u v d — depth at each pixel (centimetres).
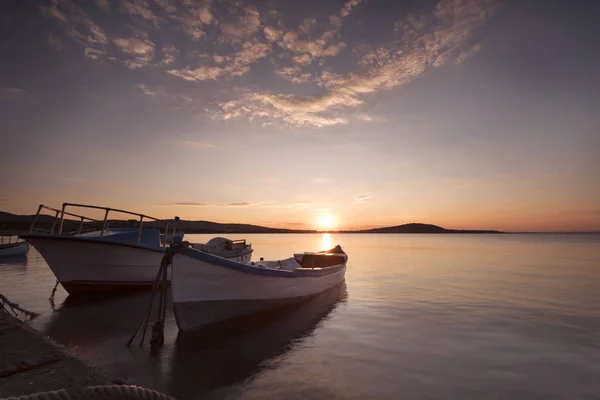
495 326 895
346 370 607
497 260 3067
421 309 1095
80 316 982
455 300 1239
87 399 205
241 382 554
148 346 729
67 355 392
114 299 1212
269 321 942
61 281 1207
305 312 1054
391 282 1697
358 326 896
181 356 669
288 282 1075
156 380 559
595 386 546
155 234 1452
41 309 1060
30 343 429
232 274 870
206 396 504
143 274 1349
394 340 780
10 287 1441
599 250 4753
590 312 1048
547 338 793
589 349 718
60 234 1212
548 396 514
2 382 312
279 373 591
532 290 1446
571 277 1875
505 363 641
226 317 888
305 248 5150
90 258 1215
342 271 1588
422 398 505
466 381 562
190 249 783
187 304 800
